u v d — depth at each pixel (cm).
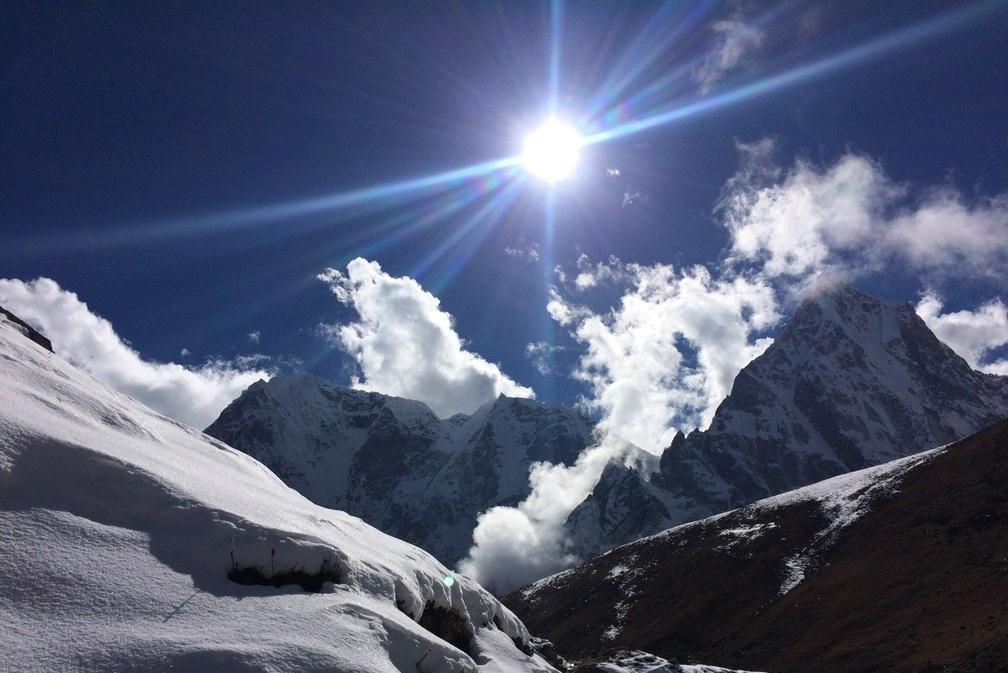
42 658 704
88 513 991
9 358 1376
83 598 823
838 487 13200
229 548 1025
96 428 1277
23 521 907
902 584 7438
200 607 885
